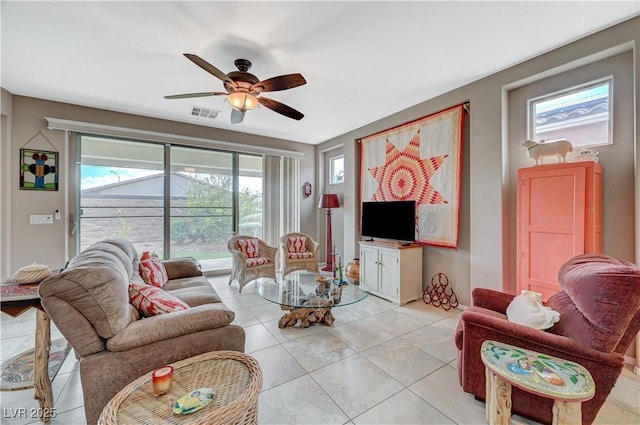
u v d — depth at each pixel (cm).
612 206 214
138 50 230
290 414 156
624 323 122
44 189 333
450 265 332
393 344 237
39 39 215
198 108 363
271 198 505
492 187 278
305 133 487
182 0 175
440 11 186
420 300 353
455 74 277
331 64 255
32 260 327
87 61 248
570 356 133
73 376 190
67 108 343
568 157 237
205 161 455
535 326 155
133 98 331
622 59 211
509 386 134
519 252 239
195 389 117
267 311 312
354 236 462
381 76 280
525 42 223
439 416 155
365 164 446
